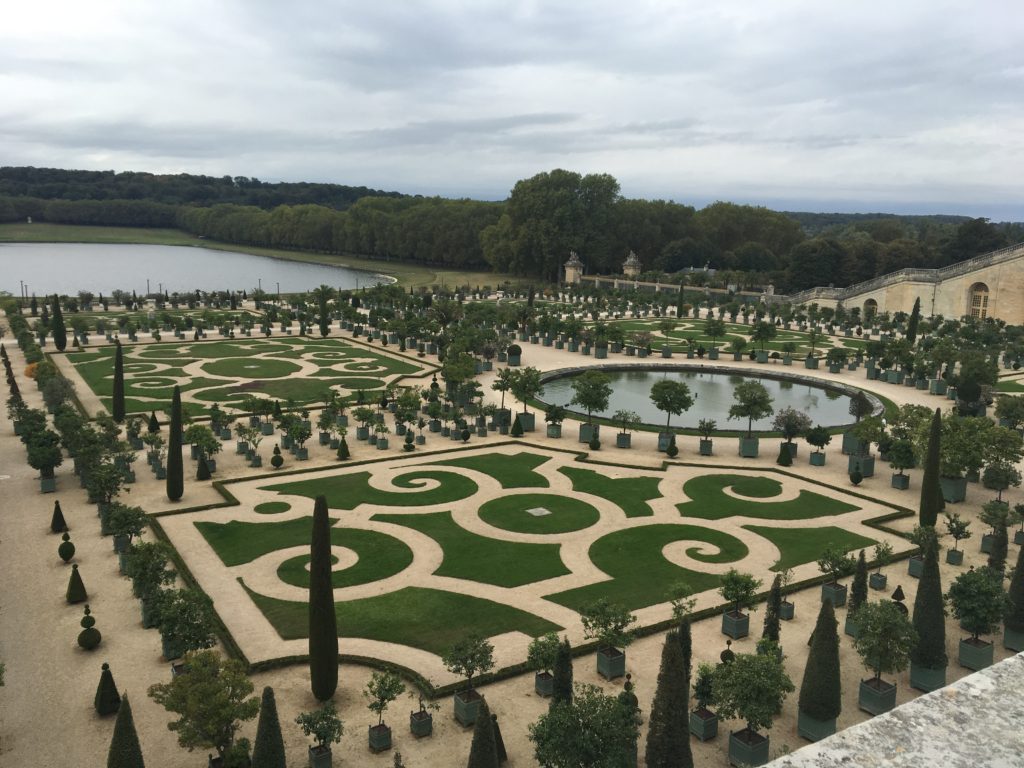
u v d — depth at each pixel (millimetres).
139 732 41000
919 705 11570
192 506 73125
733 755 39312
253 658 47531
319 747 38156
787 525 70875
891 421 85875
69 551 61156
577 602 55562
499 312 179375
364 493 77438
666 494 78562
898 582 60375
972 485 82875
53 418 103125
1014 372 143750
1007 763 10141
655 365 146500
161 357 148250
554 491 78875
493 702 43531
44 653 48500
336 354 154625
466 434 95812
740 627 51094
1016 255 183875
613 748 33406
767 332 151750
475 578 59125
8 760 38875
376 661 47375
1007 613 50500
